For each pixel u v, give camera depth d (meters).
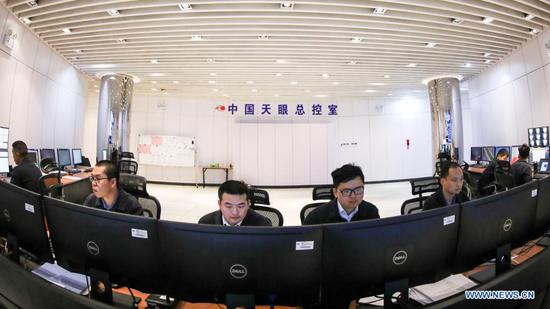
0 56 3.82
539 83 4.64
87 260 0.97
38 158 4.43
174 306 1.06
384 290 0.91
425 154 9.15
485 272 1.29
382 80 6.30
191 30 3.86
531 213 1.23
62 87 5.26
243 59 4.91
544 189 1.29
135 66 5.36
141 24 3.80
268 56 4.77
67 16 3.63
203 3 3.25
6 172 3.77
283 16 3.49
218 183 8.66
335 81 6.34
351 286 0.88
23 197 1.09
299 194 7.25
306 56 4.77
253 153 8.20
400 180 9.05
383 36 4.12
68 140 5.59
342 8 3.42
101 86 5.89
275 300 0.87
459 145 6.10
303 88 7.02
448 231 0.96
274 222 1.94
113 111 5.86
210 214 1.60
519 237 1.21
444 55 4.93
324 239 0.83
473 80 6.39
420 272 0.94
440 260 0.97
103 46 4.54
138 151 8.48
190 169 8.71
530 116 4.85
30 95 4.43
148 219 0.85
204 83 6.54
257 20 3.64
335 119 8.83
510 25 4.05
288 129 8.27
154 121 8.59
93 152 8.41
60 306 0.83
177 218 4.85
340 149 8.82
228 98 8.62
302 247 0.81
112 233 0.90
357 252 0.84
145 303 1.09
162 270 0.88
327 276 0.85
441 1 3.32
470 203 1.01
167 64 5.22
